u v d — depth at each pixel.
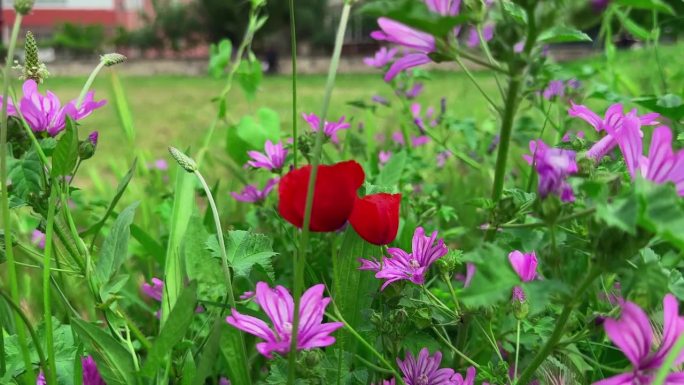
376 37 0.29
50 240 0.31
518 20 0.30
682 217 0.22
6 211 0.30
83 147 0.34
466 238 0.61
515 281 0.24
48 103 0.35
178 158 0.31
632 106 0.74
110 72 0.67
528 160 0.46
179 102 3.56
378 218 0.32
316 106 2.32
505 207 0.31
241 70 0.74
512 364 0.40
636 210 0.22
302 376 0.28
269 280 0.39
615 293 0.37
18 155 0.34
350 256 0.39
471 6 0.29
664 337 0.24
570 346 0.35
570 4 0.26
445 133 1.11
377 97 0.81
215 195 0.57
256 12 0.71
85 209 0.65
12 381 0.34
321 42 10.46
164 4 11.16
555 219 0.26
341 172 0.29
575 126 0.72
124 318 0.32
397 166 0.60
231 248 0.35
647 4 0.25
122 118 0.70
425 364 0.35
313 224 0.30
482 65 0.29
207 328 0.39
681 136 0.39
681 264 0.41
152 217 0.78
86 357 0.33
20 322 0.30
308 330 0.28
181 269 0.39
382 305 0.37
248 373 0.33
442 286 0.50
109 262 0.33
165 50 11.21
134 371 0.29
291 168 0.45
